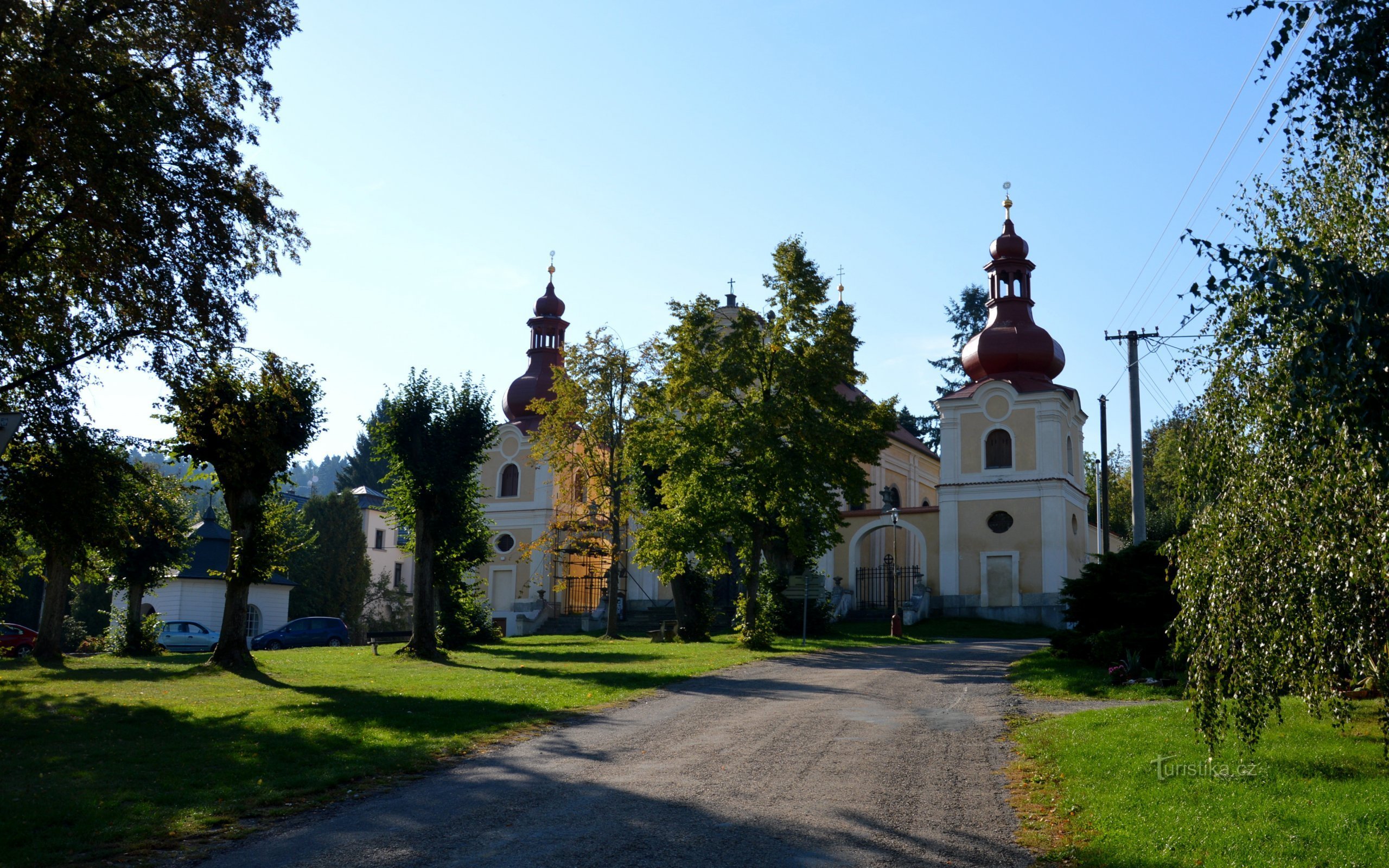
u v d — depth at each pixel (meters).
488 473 57.56
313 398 25.53
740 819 9.94
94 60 16.58
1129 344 28.77
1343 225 9.02
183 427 23.53
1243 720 9.91
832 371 31.94
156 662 30.00
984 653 28.53
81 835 9.24
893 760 12.88
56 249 18.53
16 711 16.62
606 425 41.06
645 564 34.25
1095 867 8.14
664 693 19.62
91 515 20.09
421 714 16.50
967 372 49.31
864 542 53.75
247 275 19.22
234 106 19.09
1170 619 21.66
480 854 8.80
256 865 8.53
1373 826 8.25
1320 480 8.70
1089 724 14.46
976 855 8.74
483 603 38.47
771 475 31.09
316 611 60.81
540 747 13.96
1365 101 8.27
